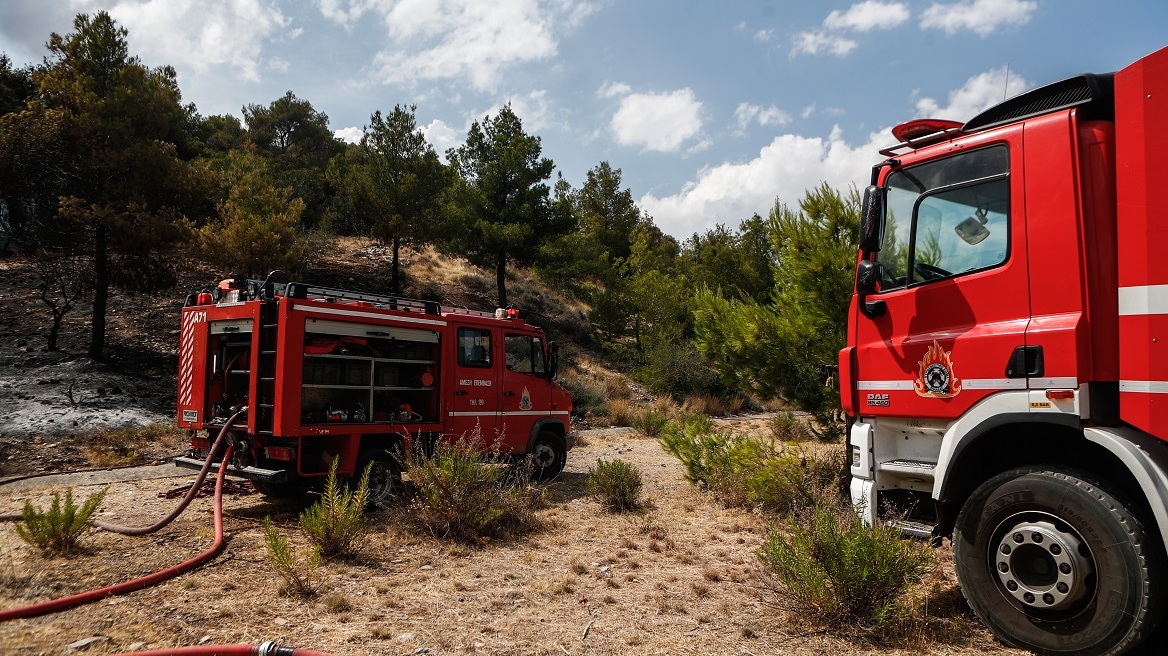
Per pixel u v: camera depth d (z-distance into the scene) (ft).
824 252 28.84
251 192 71.87
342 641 13.70
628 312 92.73
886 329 16.69
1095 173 13.39
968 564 14.19
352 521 19.93
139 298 66.74
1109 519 12.22
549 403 34.76
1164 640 13.80
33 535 18.88
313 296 25.62
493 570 19.26
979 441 14.78
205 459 26.21
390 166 83.10
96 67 53.67
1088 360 12.97
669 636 14.44
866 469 16.83
